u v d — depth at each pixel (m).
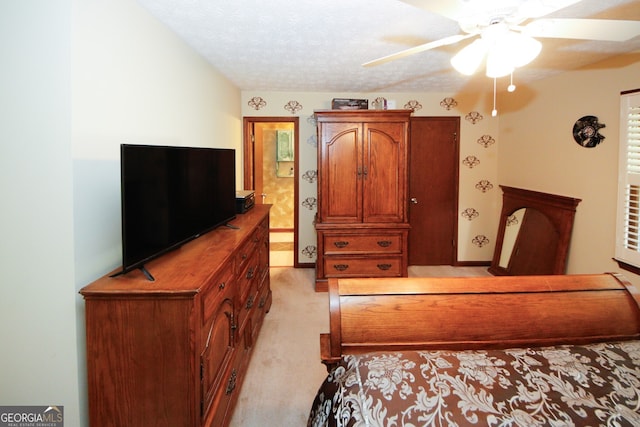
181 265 1.71
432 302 1.78
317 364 2.75
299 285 4.45
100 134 1.65
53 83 1.45
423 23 2.31
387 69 3.54
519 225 4.41
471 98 4.88
